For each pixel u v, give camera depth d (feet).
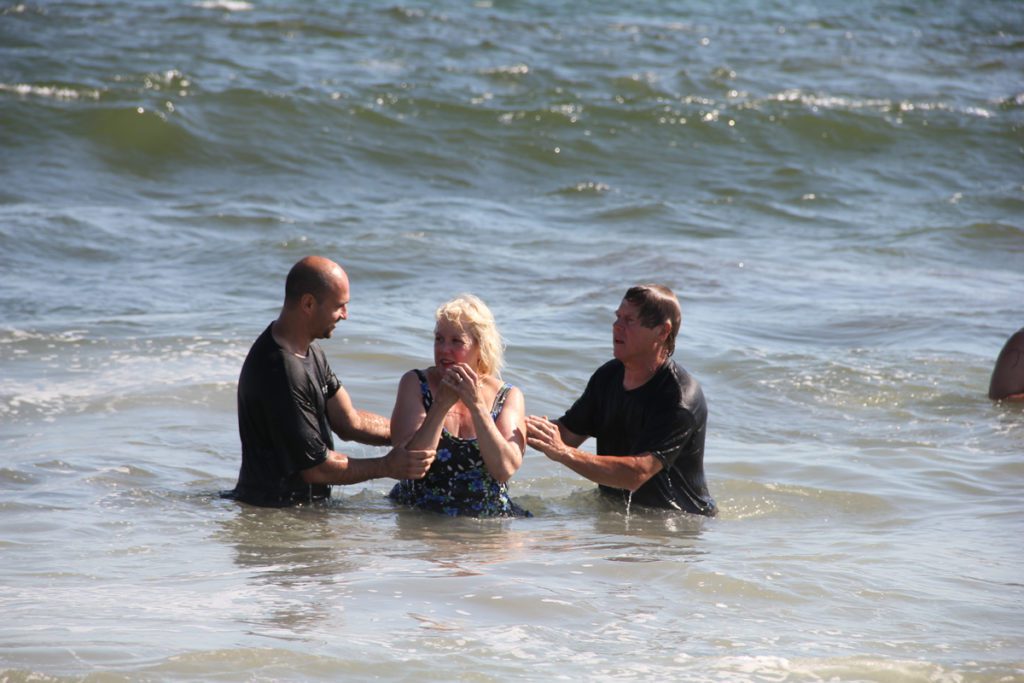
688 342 136.87
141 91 278.67
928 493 89.15
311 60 330.13
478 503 82.38
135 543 71.51
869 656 54.54
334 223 207.82
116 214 204.74
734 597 62.90
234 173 252.21
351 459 81.05
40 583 62.54
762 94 328.70
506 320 145.89
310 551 71.00
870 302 165.27
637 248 196.75
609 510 84.58
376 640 54.65
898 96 338.75
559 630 56.95
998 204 259.39
